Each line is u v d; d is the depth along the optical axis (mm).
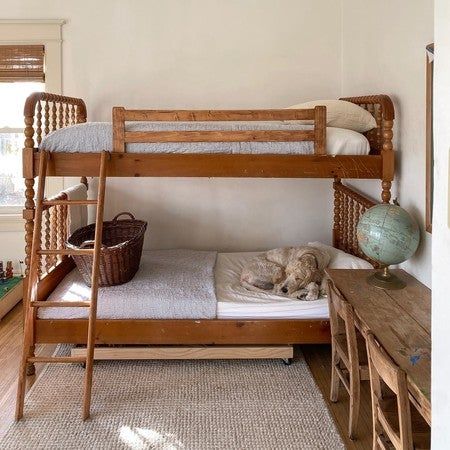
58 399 2473
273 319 2736
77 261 2918
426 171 2305
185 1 3820
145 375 2725
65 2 3771
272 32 3877
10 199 4012
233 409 2396
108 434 2191
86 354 2553
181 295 2785
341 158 2609
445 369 887
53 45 3785
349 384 2230
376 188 3141
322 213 4090
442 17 888
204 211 4062
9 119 3912
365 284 2352
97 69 3838
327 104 2918
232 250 4113
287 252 3133
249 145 2607
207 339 2729
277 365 2855
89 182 3977
